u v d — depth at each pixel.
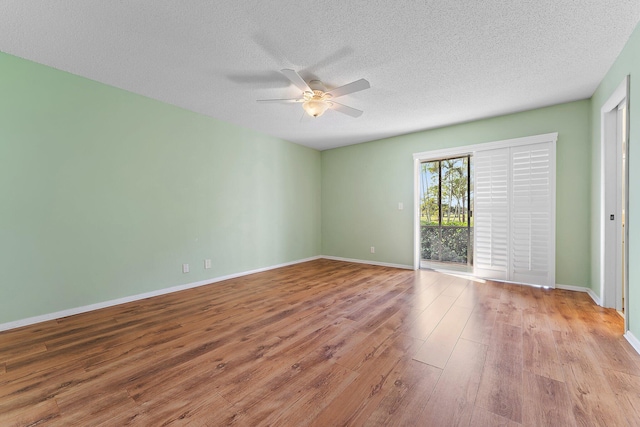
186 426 1.22
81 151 2.63
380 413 1.29
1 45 2.13
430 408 1.32
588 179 3.13
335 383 1.52
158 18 1.83
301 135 4.61
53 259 2.47
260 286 3.54
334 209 5.52
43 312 2.41
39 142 2.40
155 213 3.18
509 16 1.79
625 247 2.05
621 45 2.11
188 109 3.46
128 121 2.95
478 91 2.92
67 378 1.57
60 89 2.51
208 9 1.75
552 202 3.33
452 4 1.69
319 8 1.73
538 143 3.39
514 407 1.32
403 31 1.95
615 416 1.25
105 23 1.88
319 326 2.29
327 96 2.58
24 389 1.47
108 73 2.57
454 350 1.87
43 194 2.42
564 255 3.30
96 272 2.73
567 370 1.62
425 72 2.52
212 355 1.83
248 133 4.25
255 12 1.77
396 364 1.71
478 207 3.86
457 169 4.95
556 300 2.90
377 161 4.91
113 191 2.84
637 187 1.89
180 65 2.42
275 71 2.51
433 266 4.93
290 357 1.80
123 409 1.32
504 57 2.28
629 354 1.79
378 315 2.52
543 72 2.53
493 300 2.92
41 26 1.91
